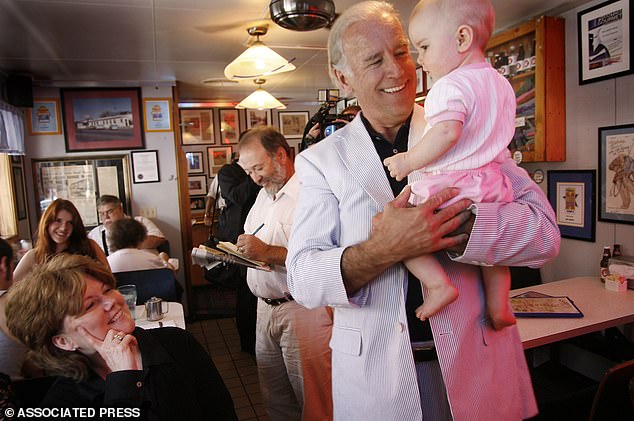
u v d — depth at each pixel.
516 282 2.92
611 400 1.27
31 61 3.46
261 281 2.07
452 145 0.88
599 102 2.64
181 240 4.69
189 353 1.46
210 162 6.29
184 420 1.30
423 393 0.99
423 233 0.85
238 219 3.23
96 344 1.21
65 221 2.65
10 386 1.38
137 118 4.52
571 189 2.86
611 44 2.52
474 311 0.97
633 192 2.49
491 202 0.90
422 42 0.98
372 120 1.09
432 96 0.92
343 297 0.94
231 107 6.30
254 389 3.21
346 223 1.02
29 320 1.18
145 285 2.67
